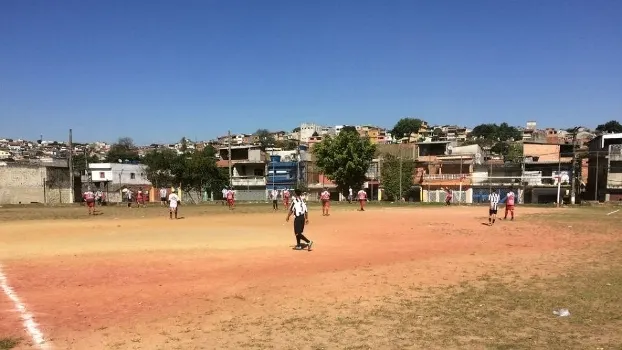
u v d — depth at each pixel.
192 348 6.32
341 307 8.31
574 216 30.55
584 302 8.49
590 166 59.88
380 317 7.66
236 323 7.45
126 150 123.12
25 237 19.42
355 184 63.72
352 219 29.12
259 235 19.84
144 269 12.14
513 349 6.12
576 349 6.11
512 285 9.95
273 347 6.31
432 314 7.80
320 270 11.88
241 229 22.55
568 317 7.56
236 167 73.38
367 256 14.12
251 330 7.07
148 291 9.72
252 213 36.12
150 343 6.55
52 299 9.13
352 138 62.22
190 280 10.77
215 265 12.66
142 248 15.91
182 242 17.47
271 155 78.56
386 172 64.88
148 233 20.72
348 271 11.71
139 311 8.22
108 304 8.72
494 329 6.97
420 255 14.27
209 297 9.16
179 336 6.84
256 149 73.88
